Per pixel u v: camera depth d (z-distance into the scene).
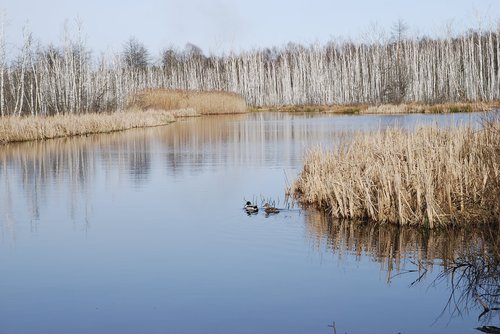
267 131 36.88
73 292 7.70
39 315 6.93
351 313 6.79
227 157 23.55
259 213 12.46
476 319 6.52
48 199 14.68
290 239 10.20
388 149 12.71
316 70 88.62
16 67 48.06
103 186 16.69
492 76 58.81
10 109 43.97
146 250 9.67
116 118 42.75
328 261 8.84
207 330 6.39
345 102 78.50
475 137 12.32
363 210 11.66
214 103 67.88
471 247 9.27
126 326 6.55
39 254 9.58
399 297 7.29
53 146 29.83
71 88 49.53
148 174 19.11
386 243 9.77
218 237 10.45
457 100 60.97
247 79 94.50
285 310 6.93
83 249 9.83
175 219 12.04
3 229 11.43
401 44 81.19
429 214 10.41
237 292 7.57
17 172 20.02
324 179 13.12
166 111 60.38
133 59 99.00
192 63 96.81
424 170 10.98
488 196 10.41
